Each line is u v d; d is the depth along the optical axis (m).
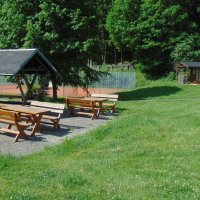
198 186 8.58
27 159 11.41
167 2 63.66
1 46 35.50
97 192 8.16
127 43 66.00
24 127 14.70
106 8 78.50
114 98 24.58
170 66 62.53
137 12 66.12
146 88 46.69
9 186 8.65
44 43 33.72
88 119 21.06
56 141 14.61
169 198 7.86
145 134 14.52
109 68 70.69
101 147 12.75
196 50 61.53
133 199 7.80
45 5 33.25
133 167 10.13
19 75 23.03
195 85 47.53
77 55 35.50
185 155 11.36
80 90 50.56
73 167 10.11
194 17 66.06
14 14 35.06
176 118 18.70
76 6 35.06
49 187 8.46
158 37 62.72
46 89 35.75
